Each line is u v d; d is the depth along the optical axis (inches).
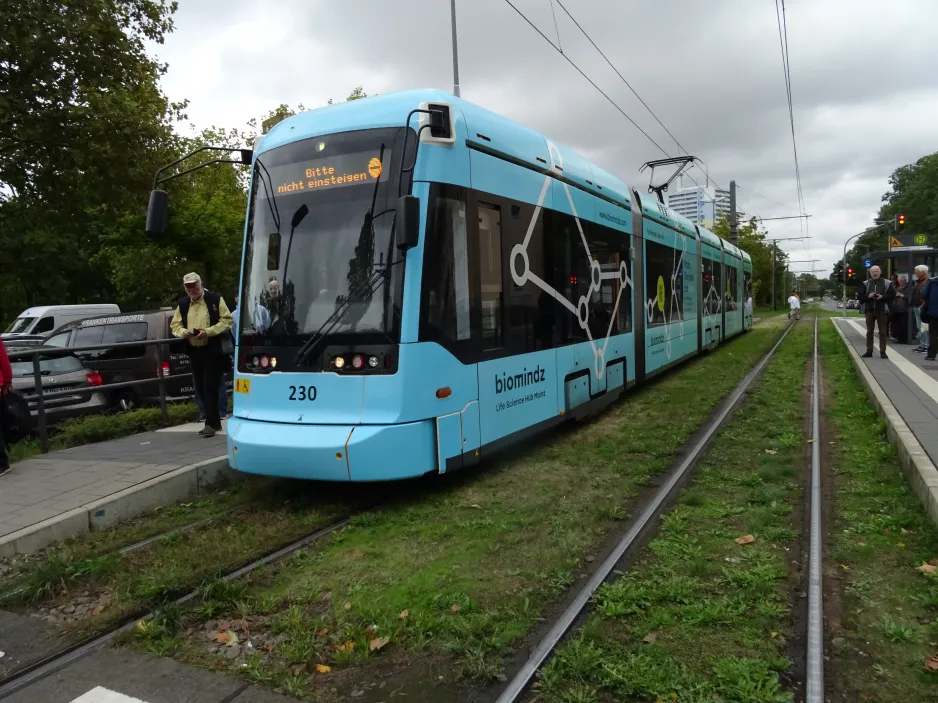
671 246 510.0
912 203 2930.6
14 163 648.4
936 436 254.8
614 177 396.8
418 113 222.8
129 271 1061.1
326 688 122.7
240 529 208.5
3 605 160.9
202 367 302.7
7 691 125.0
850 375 482.9
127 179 684.1
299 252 229.8
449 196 227.5
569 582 160.7
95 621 150.2
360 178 224.2
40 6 609.9
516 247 267.3
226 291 1146.7
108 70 685.3
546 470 262.4
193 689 123.6
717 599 151.4
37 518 198.8
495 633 137.0
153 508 228.7
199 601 156.7
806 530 192.1
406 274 215.3
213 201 1042.7
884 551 175.9
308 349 222.5
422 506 222.2
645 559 174.2
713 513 207.5
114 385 325.7
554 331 298.0
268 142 246.2
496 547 183.2
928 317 515.5
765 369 552.4
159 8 765.3
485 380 246.2
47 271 1460.4
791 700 113.3
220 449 276.8
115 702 120.3
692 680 119.5
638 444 292.8
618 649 130.5
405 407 213.2
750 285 1088.2
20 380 357.4
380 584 164.4
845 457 269.1
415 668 128.0
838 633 137.1
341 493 241.9
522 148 276.1
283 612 152.2
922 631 136.0
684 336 553.6
